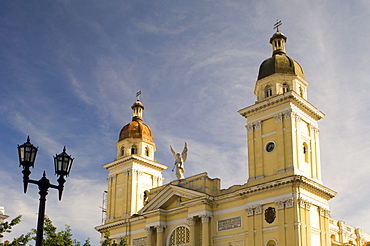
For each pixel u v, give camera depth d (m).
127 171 64.50
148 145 67.75
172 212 55.47
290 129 47.09
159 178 66.88
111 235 62.16
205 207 50.62
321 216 46.78
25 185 21.00
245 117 51.94
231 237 48.47
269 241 44.91
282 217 44.22
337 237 64.56
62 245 37.00
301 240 42.72
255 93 53.88
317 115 51.12
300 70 53.12
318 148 50.50
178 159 58.19
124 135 67.62
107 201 65.75
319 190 46.62
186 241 52.88
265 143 48.94
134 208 62.19
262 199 46.56
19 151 21.34
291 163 45.88
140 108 71.25
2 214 38.47
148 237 56.09
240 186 49.78
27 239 31.64
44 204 21.42
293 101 48.22
